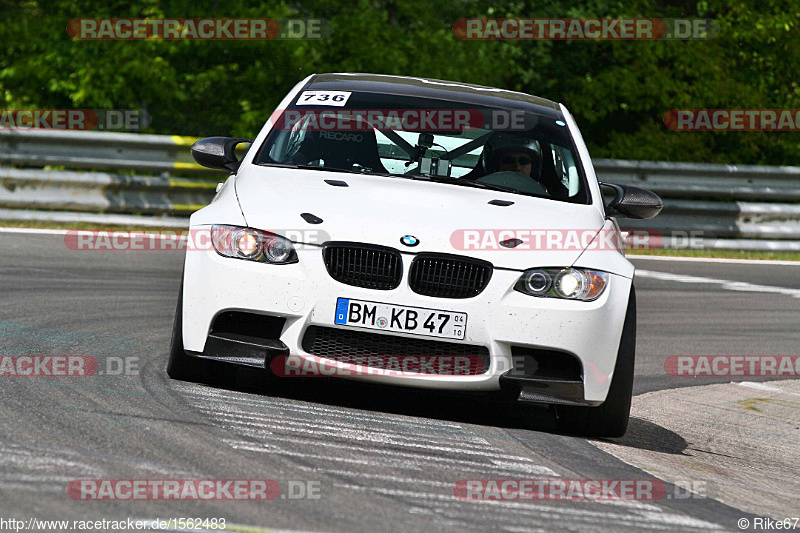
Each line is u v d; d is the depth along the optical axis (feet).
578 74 216.95
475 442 55.01
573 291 59.16
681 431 69.46
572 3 209.77
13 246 120.88
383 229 58.95
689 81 215.51
